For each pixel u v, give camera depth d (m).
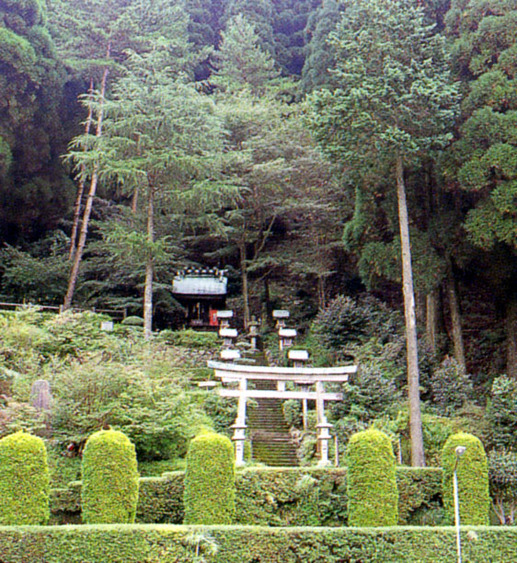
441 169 16.31
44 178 24.36
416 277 16.77
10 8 22.89
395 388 15.14
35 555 7.76
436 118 14.77
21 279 21.89
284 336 21.59
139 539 8.12
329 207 24.17
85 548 7.92
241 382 13.38
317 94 15.46
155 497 9.91
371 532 8.81
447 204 17.58
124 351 15.70
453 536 8.88
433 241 17.23
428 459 13.41
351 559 8.63
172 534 8.23
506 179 15.25
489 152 14.96
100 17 24.78
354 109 14.55
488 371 19.22
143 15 27.61
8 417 10.67
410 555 8.71
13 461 8.45
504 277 17.20
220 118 22.62
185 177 19.69
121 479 8.96
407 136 14.17
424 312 20.81
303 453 13.38
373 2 15.16
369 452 9.80
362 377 14.84
